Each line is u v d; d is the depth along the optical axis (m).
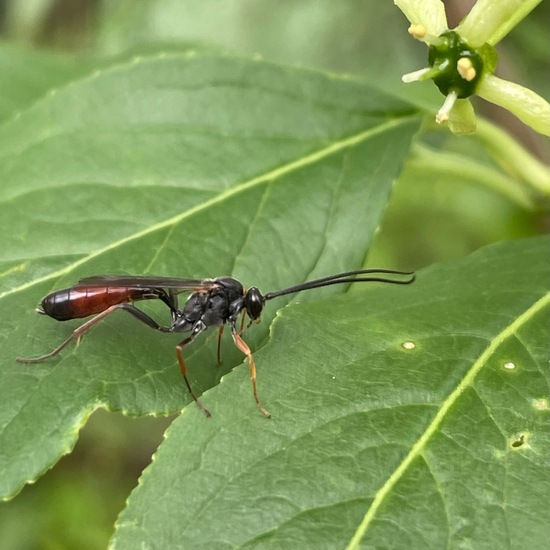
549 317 0.21
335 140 0.22
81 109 0.22
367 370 0.21
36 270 0.21
